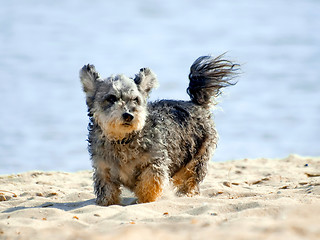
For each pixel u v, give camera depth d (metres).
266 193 8.94
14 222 6.84
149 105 9.27
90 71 9.02
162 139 8.73
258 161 13.59
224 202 7.70
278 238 5.06
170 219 6.65
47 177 11.57
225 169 12.51
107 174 8.67
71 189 10.33
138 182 8.69
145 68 9.22
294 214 6.39
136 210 7.31
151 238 5.32
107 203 8.62
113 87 8.60
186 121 9.49
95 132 8.68
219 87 10.26
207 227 5.93
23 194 9.73
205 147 9.90
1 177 11.50
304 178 10.62
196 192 9.66
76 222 6.78
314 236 5.14
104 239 5.40
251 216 6.58
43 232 6.25
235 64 10.52
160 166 8.61
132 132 8.45
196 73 10.13
